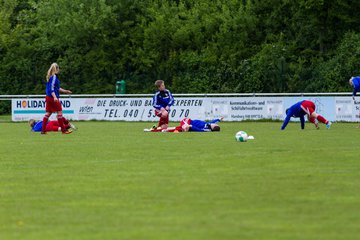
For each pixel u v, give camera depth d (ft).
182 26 382.83
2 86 399.85
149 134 194.49
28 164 120.88
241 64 357.82
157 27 382.83
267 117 270.67
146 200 83.35
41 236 66.13
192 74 368.27
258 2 382.42
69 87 391.86
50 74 201.77
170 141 165.89
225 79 359.87
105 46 393.29
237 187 91.50
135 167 113.91
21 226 70.79
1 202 84.12
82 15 394.11
